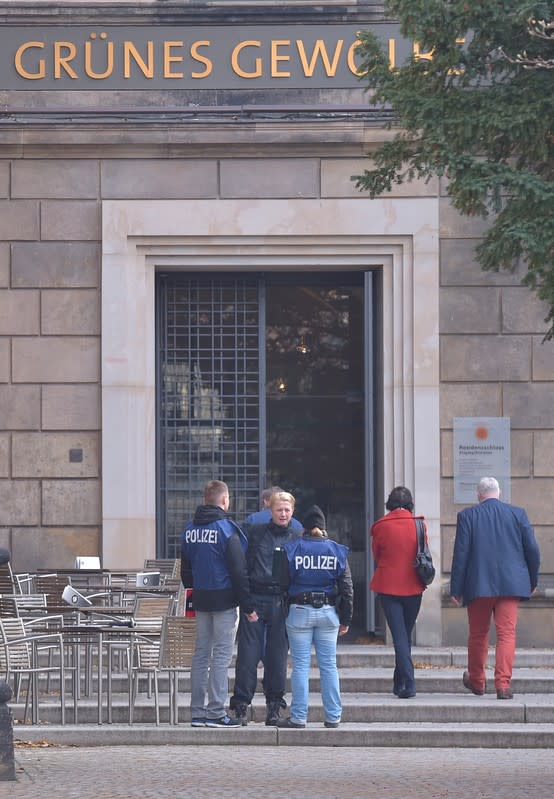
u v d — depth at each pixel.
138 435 43.47
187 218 43.31
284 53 43.72
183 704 33.28
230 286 45.03
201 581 31.36
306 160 43.56
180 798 23.45
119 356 43.22
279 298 45.19
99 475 43.31
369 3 43.56
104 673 37.62
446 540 43.00
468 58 28.55
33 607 34.91
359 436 45.28
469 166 27.34
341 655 39.97
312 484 45.19
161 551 44.69
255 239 43.53
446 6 27.61
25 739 30.66
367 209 43.31
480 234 43.31
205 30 43.75
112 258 43.25
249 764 27.97
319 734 31.05
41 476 43.31
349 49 43.69
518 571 34.53
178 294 44.97
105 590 38.03
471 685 35.22
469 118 27.73
